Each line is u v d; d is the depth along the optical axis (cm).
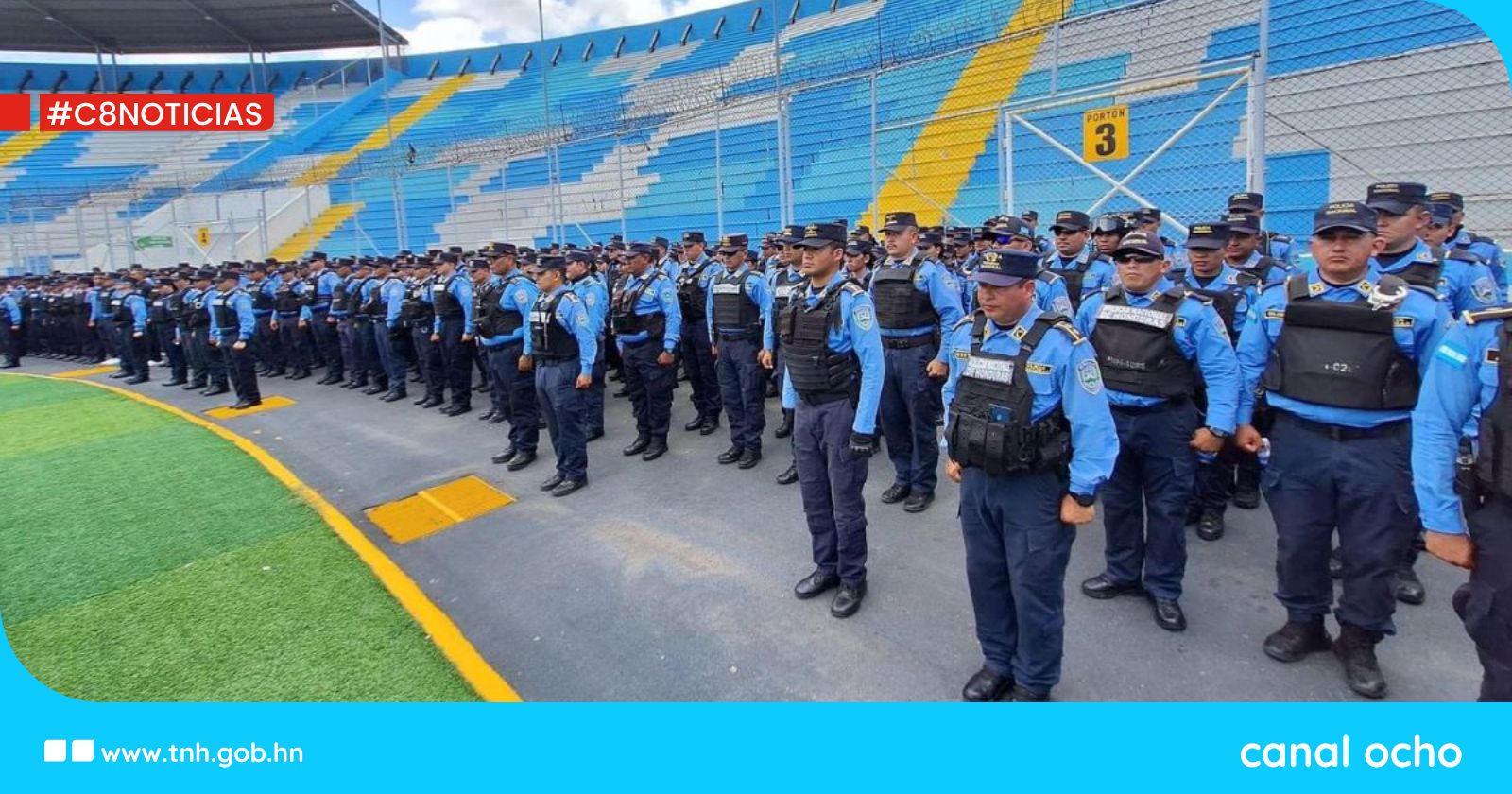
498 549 507
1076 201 1200
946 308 511
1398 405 304
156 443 828
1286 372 328
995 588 323
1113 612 392
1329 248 312
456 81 3212
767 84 2102
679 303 721
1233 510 516
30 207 2586
